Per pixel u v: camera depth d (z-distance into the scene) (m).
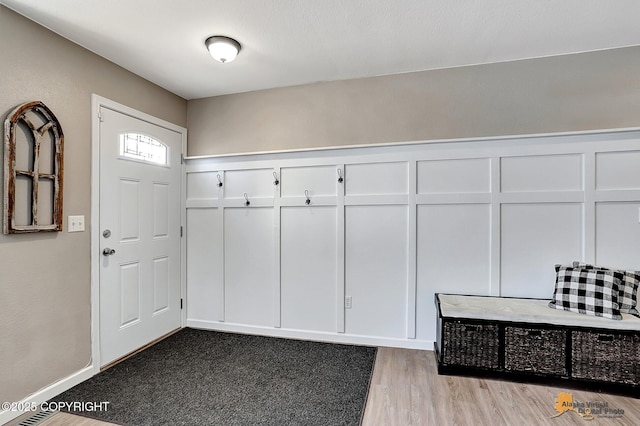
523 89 2.59
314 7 1.93
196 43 2.33
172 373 2.38
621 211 2.41
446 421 1.81
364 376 2.32
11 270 1.90
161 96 3.08
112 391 2.15
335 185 2.98
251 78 2.93
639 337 2.01
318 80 2.99
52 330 2.12
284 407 1.96
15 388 1.91
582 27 2.14
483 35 2.24
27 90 1.99
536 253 2.56
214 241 3.32
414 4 1.91
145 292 2.89
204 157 3.32
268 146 3.15
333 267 2.99
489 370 2.25
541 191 2.54
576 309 2.19
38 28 2.05
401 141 2.81
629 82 2.40
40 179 2.05
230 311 3.27
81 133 2.33
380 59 2.59
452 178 2.72
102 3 1.87
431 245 2.77
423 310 2.79
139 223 2.83
